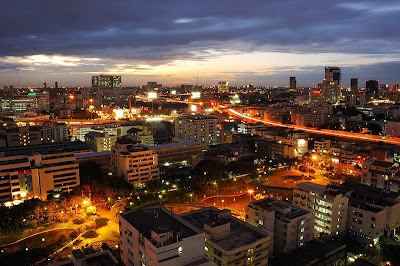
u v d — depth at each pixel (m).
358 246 129.12
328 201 139.50
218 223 104.81
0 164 173.00
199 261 83.38
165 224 90.06
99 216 167.75
